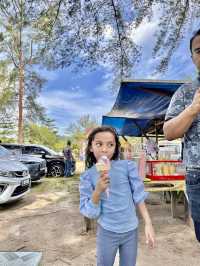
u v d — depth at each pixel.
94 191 1.82
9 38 10.25
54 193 7.77
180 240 3.82
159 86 4.76
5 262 3.09
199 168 1.41
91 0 5.03
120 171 1.99
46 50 5.53
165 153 5.99
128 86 4.77
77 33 5.32
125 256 1.94
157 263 3.09
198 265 3.04
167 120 1.56
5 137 22.62
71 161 12.02
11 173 5.81
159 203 6.42
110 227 1.91
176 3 5.01
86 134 2.16
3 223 4.79
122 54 5.60
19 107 20.55
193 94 1.49
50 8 5.10
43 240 3.91
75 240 3.90
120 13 5.19
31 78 20.00
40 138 27.80
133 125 7.82
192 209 1.47
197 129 1.42
